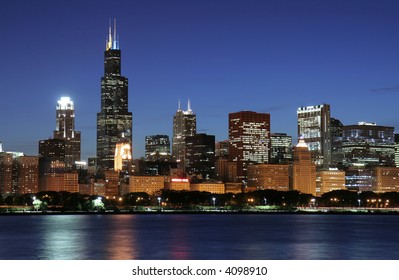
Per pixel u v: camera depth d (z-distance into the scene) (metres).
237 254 194.50
